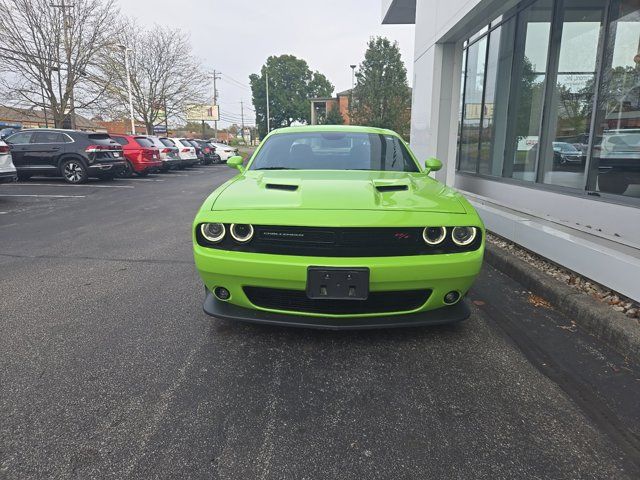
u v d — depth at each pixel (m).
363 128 4.41
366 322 2.59
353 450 1.90
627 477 1.75
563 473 1.77
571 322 3.23
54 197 10.55
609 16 4.54
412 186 3.10
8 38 19.56
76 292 3.87
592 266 3.57
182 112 33.34
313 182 3.07
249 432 2.01
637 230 3.95
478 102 8.18
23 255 5.17
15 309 3.47
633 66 4.43
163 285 4.06
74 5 20.91
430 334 3.00
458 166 9.40
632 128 4.36
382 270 2.46
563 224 4.58
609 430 2.04
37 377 2.47
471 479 1.73
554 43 5.54
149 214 8.28
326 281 2.46
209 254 2.62
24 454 1.86
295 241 2.54
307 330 3.05
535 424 2.08
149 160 16.73
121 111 29.86
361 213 2.57
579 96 5.14
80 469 1.78
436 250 2.57
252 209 2.65
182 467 1.80
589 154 4.77
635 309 3.10
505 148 6.98
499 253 4.63
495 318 3.29
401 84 34.09
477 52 8.27
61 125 21.78
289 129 4.42
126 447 1.91
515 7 6.55
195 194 11.56
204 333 3.02
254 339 2.93
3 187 12.31
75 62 21.53
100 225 7.14
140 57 29.95
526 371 2.55
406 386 2.39
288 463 1.82
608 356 2.73
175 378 2.46
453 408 2.20
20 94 21.22
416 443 1.94
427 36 8.71
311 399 2.27
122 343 2.88
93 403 2.22
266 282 2.56
